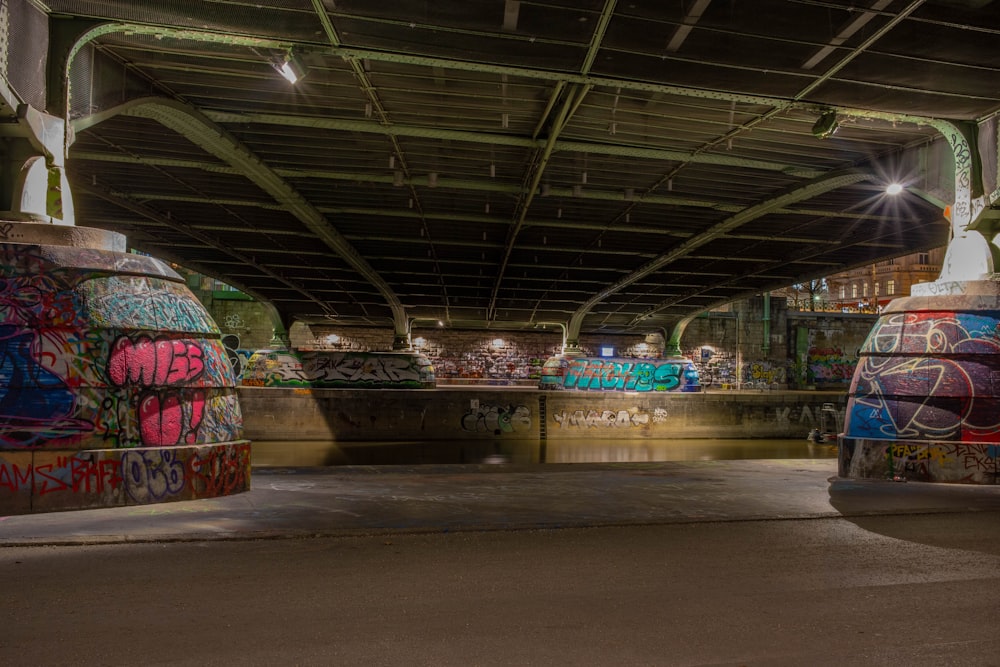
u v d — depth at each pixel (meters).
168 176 19.53
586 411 41.72
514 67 11.55
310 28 10.41
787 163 17.59
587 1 9.53
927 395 12.97
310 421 38.97
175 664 4.34
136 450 9.41
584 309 41.66
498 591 5.93
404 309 43.09
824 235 25.55
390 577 6.31
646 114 14.57
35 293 9.18
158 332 9.90
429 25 10.25
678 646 4.74
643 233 24.59
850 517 9.33
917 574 6.54
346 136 16.08
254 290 39.06
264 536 7.77
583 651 4.64
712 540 7.92
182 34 10.53
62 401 9.00
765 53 10.88
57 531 7.72
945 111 13.02
